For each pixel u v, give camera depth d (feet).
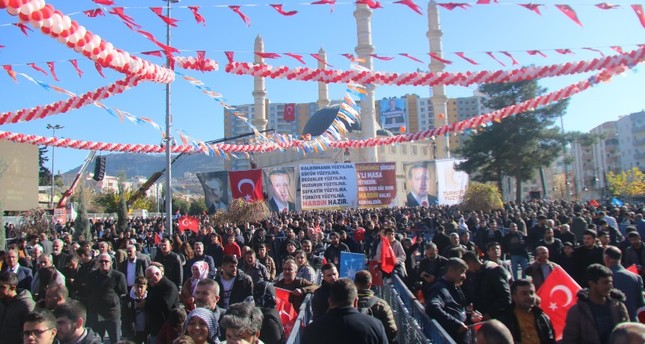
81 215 73.20
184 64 33.88
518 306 18.37
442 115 155.53
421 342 20.67
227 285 25.40
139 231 87.97
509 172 134.92
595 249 32.01
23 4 19.70
